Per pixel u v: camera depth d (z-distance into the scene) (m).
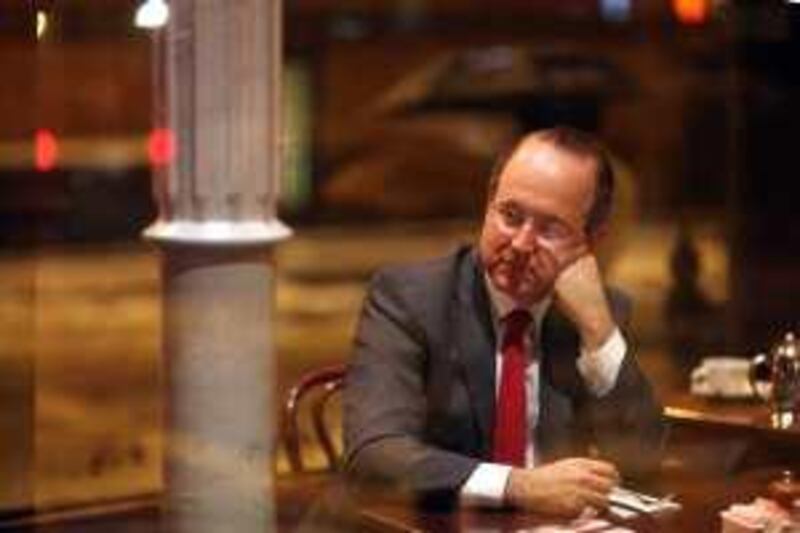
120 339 5.09
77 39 3.80
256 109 2.86
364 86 12.56
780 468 3.98
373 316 3.95
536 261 3.85
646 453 3.89
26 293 3.88
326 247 9.37
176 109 2.83
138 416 4.27
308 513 3.40
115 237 4.63
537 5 13.48
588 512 3.52
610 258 4.20
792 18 6.26
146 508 3.30
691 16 8.14
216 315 2.88
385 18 13.29
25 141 3.82
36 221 3.90
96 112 4.06
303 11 4.32
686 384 4.97
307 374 4.36
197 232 2.84
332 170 11.11
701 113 7.15
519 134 4.21
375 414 3.77
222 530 2.96
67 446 4.68
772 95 6.41
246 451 2.95
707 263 6.51
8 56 3.72
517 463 3.81
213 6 2.78
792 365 4.66
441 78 12.66
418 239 9.73
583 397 3.91
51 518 3.87
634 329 4.20
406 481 3.62
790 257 6.30
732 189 6.57
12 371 3.86
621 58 12.27
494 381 3.86
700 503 3.61
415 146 11.70
